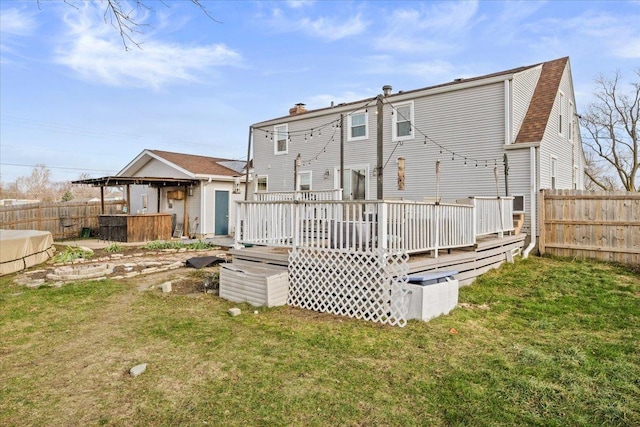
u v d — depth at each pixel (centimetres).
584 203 933
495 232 875
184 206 1644
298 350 407
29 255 938
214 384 335
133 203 1984
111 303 602
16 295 654
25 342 442
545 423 275
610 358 385
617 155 2445
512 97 1092
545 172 1112
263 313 541
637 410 291
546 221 990
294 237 598
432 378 343
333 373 354
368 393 318
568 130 1414
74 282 746
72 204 1748
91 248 1256
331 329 473
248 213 684
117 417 288
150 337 450
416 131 1266
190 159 1838
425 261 589
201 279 762
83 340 446
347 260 539
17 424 280
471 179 1156
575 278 733
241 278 600
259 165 1705
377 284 512
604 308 557
